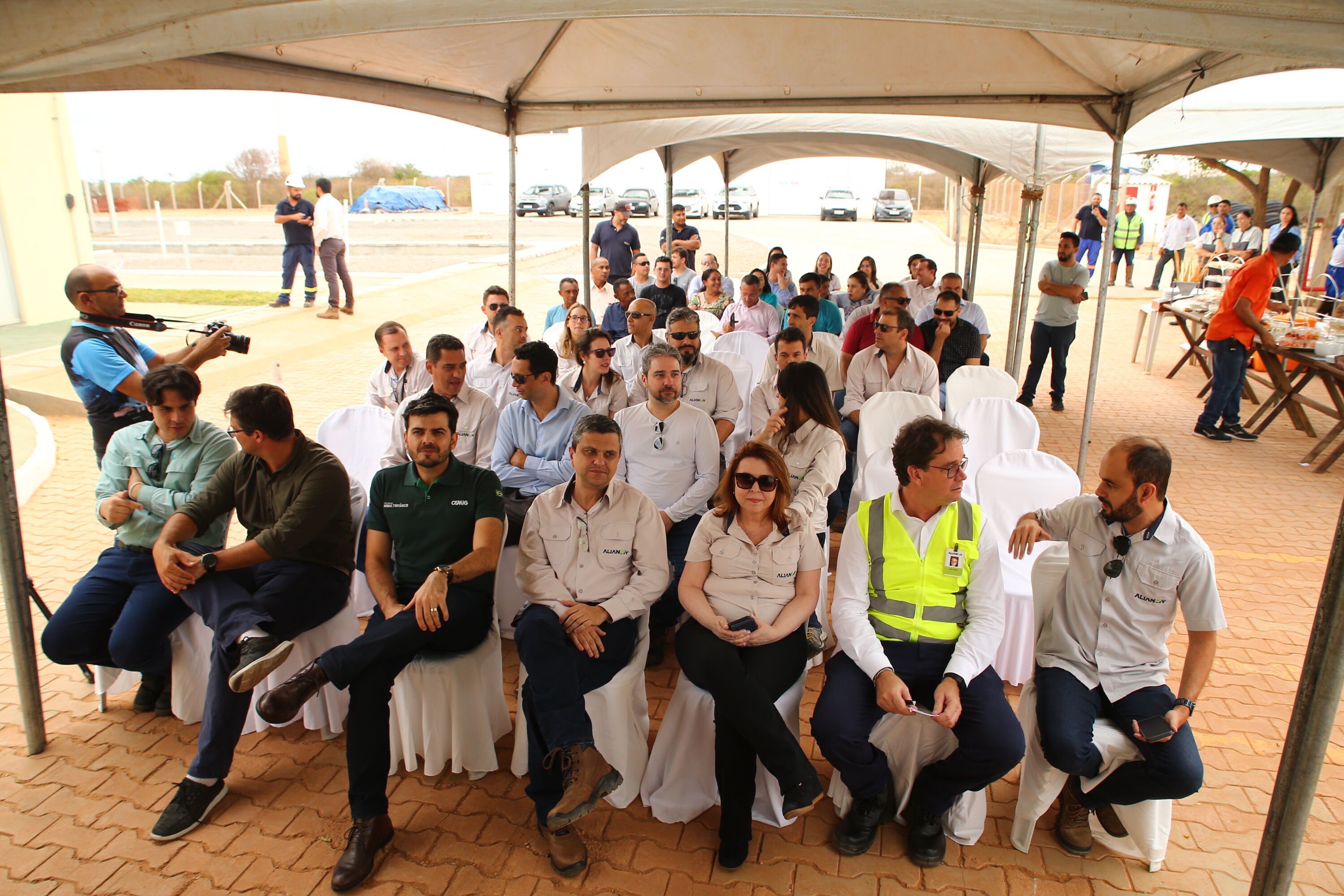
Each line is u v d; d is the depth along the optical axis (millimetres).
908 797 2701
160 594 3125
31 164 10406
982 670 2551
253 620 2857
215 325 4145
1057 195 26875
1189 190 26062
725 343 6488
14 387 7668
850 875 2568
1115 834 2660
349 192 40938
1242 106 6453
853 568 2773
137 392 3914
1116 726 2549
